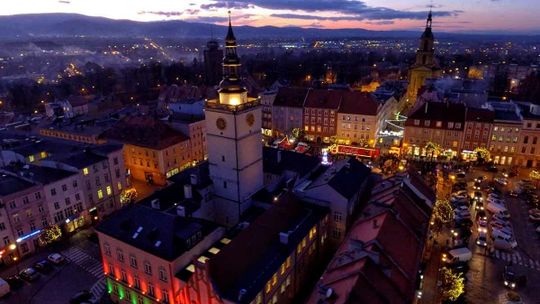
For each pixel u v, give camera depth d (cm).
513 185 10156
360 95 13375
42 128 13638
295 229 6131
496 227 7944
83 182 8506
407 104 19188
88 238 8225
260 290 4897
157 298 5691
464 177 10581
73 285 6794
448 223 7850
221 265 4897
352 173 7675
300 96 14275
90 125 13125
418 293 5666
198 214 7256
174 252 5294
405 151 12425
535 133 10881
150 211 5941
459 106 11888
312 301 4678
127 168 11444
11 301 6381
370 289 4341
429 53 18612
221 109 6956
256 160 7750
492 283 6500
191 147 11656
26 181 7706
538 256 7225
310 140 14200
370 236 5359
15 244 7356
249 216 7119
